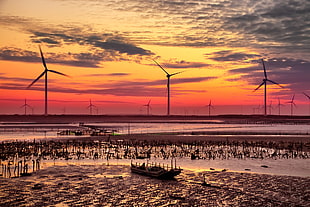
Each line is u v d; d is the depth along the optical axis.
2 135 147.62
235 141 110.44
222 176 52.62
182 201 38.62
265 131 188.50
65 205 37.00
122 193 42.25
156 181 49.50
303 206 37.09
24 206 36.59
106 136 136.38
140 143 105.06
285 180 49.44
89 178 51.75
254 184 46.91
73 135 145.25
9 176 53.16
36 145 97.12
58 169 59.72
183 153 80.81
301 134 149.50
